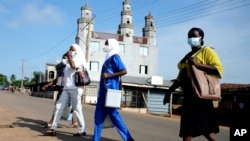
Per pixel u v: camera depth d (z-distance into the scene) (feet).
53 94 167.32
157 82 107.96
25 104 63.10
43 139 20.65
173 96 134.82
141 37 213.25
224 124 69.51
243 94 71.10
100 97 19.43
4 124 26.89
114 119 19.19
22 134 22.17
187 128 15.56
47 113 42.63
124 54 202.90
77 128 27.50
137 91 112.68
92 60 190.39
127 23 209.77
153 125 39.29
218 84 15.29
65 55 23.88
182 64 16.15
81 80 22.48
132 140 19.38
